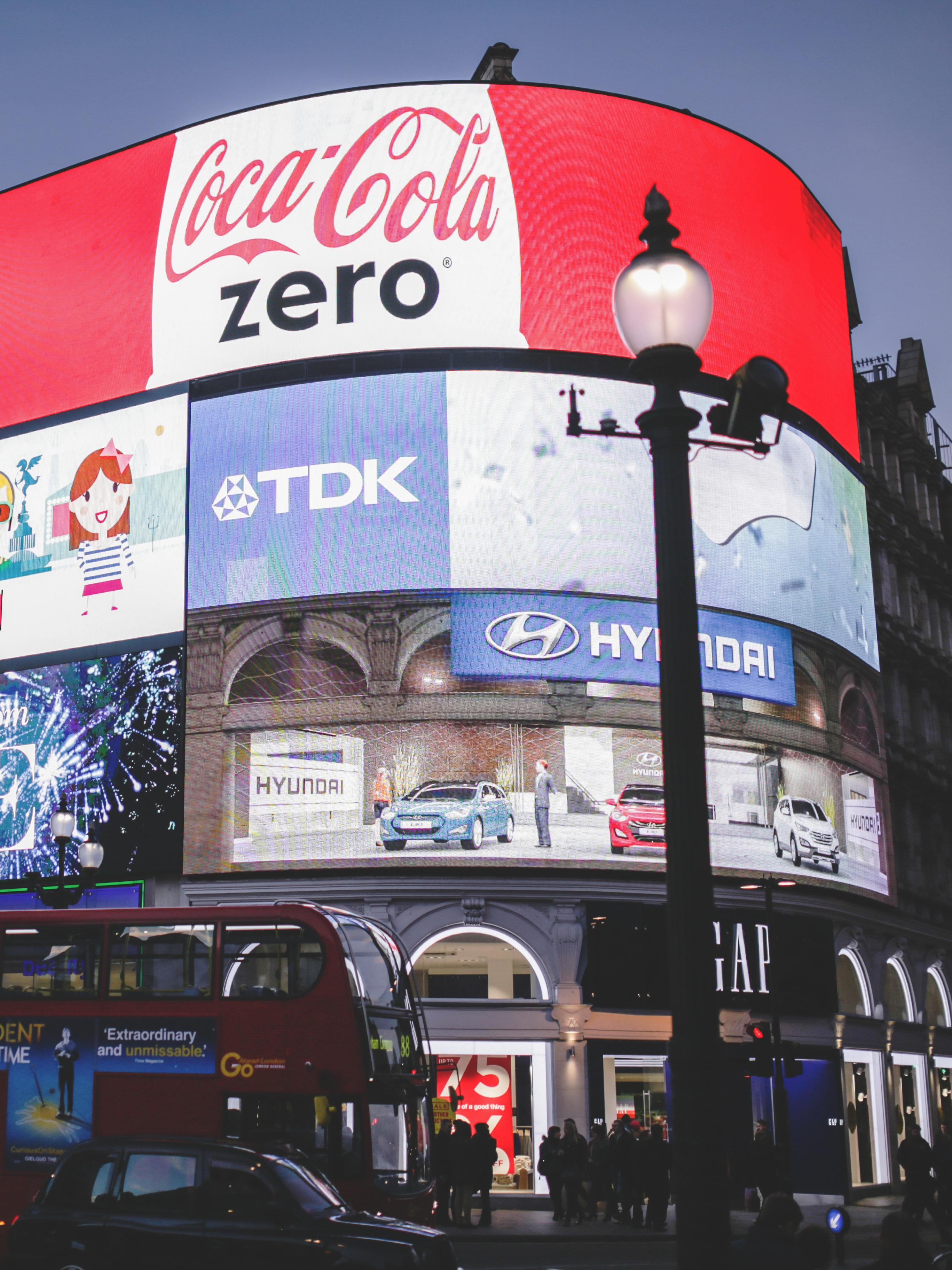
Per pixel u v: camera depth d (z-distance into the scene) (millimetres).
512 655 39875
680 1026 7723
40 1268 14664
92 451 45062
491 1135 34594
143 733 41875
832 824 44125
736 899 41000
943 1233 25281
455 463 41000
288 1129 19516
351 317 42438
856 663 47375
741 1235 28203
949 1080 49969
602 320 42719
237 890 39531
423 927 38344
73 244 47188
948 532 61031
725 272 45375
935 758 54781
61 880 25969
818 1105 41625
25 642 44750
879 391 55531
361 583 40500
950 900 53531
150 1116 20141
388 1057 20328
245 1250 14219
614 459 41844
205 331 44000
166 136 46469
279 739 40125
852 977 46875
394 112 43938
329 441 41688
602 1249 25969
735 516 43812
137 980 20891
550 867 38750
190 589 42156
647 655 40812
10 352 47406
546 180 43500
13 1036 21250
